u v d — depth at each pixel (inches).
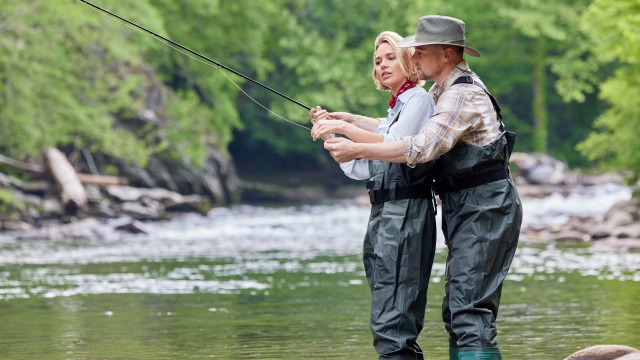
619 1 1354.6
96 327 489.7
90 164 1845.5
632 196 1274.6
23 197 1526.8
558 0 2714.1
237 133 2987.2
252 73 2822.3
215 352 408.5
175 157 2006.6
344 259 912.3
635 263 783.7
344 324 492.7
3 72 1521.9
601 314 500.7
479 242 319.0
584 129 3149.6
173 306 576.4
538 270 747.4
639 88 1325.0
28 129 1535.4
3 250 1052.5
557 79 3169.3
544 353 389.1
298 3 2672.2
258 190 2502.5
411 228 325.7
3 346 430.6
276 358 391.2
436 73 332.8
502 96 3196.4
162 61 2313.0
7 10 1485.0
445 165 324.5
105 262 895.7
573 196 2091.5
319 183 2984.7
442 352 397.7
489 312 318.3
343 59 2551.7
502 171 323.0
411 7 2586.1
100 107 1700.3
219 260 911.7
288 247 1075.3
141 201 1717.5
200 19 2314.2
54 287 688.4
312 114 363.9
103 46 1739.7
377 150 316.2
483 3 2728.8
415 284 326.0
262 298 613.3
